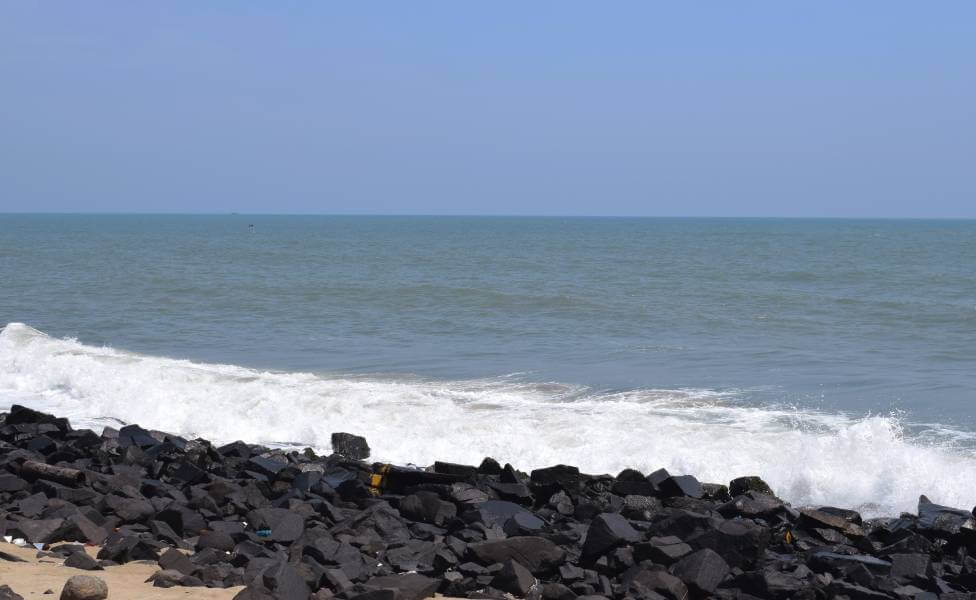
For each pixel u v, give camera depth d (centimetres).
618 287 4494
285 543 972
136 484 1201
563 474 1215
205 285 4559
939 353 2411
